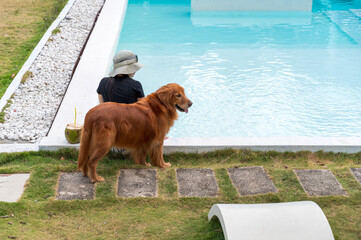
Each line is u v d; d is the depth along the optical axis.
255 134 7.14
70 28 10.95
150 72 9.48
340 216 4.13
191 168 4.94
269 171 4.88
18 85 7.59
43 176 4.63
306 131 7.27
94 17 12.05
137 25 13.00
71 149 5.11
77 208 4.16
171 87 4.75
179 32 12.41
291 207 3.62
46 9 12.94
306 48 11.32
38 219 3.97
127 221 4.01
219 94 8.57
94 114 4.39
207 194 4.45
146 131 4.64
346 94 8.65
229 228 3.38
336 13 14.88
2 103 6.85
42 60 8.88
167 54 10.63
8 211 4.01
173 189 4.51
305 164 5.11
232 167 4.97
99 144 4.38
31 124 6.18
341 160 5.22
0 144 5.25
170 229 3.92
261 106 8.13
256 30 12.77
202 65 9.98
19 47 9.72
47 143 5.16
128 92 5.10
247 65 10.05
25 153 5.05
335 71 9.80
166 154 5.26
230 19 13.88
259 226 3.42
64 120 5.80
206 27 12.95
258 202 4.35
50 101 7.10
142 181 4.63
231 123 7.51
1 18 11.87
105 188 4.46
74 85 7.05
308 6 14.73
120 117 4.45
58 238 3.73
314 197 4.40
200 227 3.95
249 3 14.56
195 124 7.47
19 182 4.50
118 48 10.89
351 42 11.83
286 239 3.36
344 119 7.69
